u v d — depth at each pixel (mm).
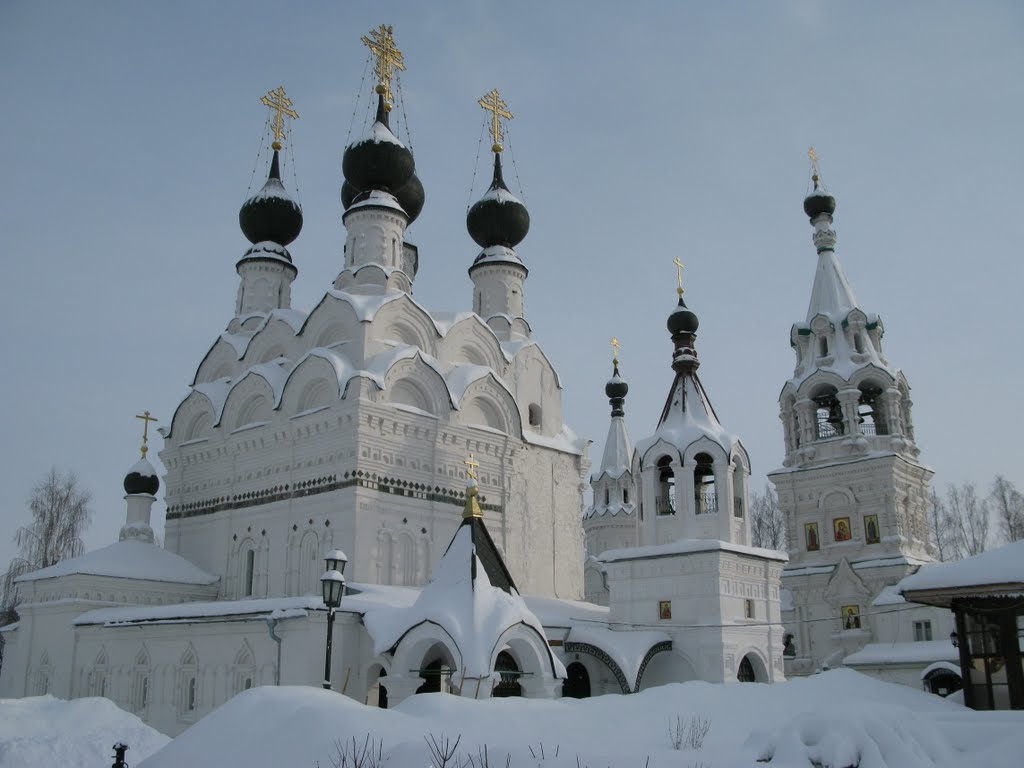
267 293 40688
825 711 11688
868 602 39219
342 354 32250
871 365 41969
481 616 21625
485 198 40812
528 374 38000
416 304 33781
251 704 13258
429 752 10695
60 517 49875
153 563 33188
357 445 29547
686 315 32062
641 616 28734
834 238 45844
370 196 36219
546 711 15836
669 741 14570
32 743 15961
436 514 31312
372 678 24797
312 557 30203
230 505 33844
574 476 37375
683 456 29391
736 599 28000
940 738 11664
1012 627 18453
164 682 28094
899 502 40656
